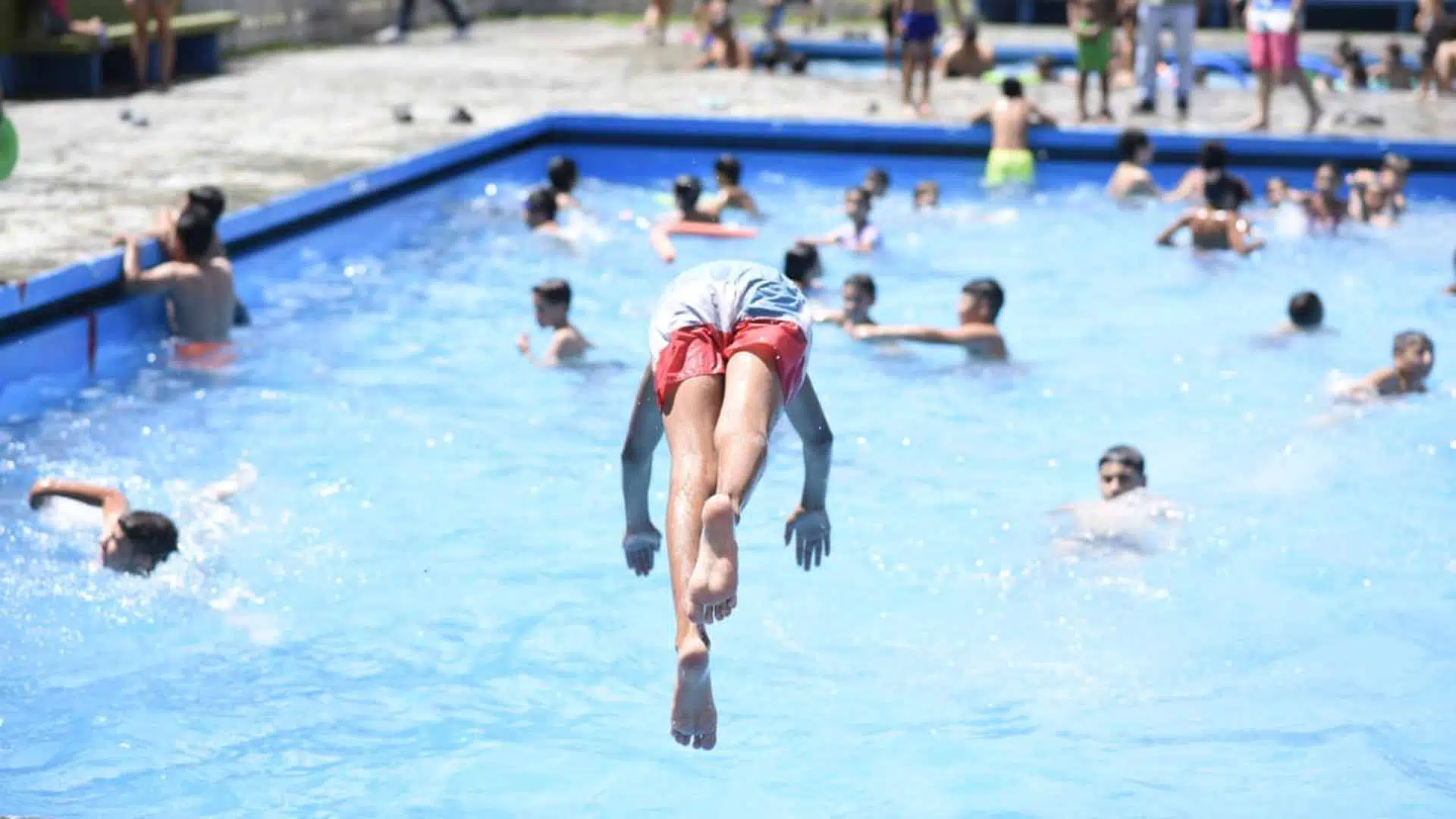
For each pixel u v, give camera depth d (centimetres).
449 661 709
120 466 918
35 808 580
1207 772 612
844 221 1644
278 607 753
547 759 627
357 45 2766
